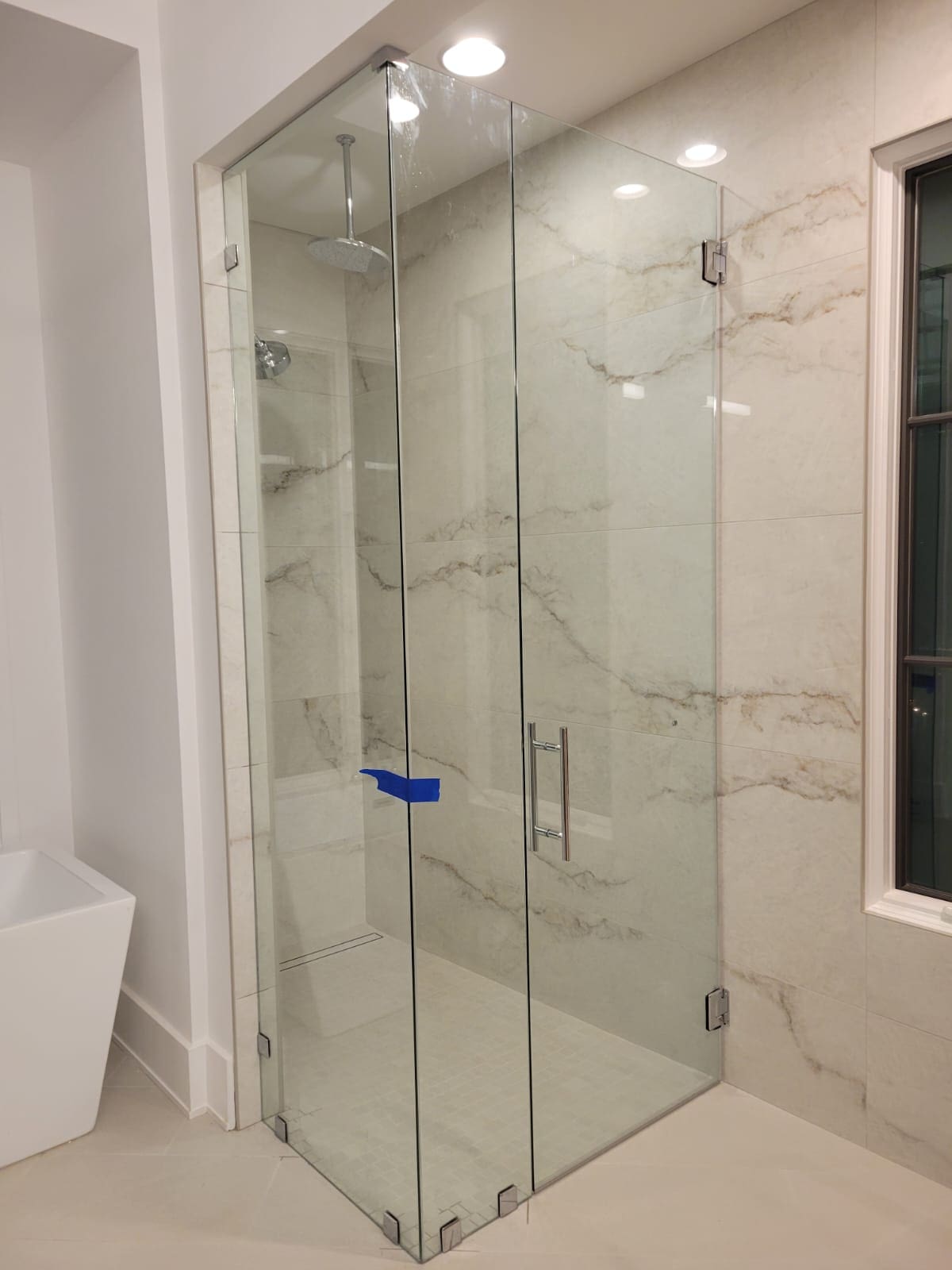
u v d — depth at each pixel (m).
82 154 2.78
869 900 2.24
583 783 2.19
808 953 2.35
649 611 2.31
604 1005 2.27
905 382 2.15
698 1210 2.08
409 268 1.84
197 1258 2.00
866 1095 2.26
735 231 2.35
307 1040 2.29
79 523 3.04
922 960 2.13
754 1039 2.50
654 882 2.37
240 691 2.42
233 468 2.38
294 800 2.25
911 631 2.21
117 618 2.83
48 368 3.16
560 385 2.09
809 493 2.26
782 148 2.24
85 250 2.81
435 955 1.94
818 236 2.19
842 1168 2.21
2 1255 2.03
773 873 2.41
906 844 2.24
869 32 2.06
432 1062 1.96
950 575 2.13
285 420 2.18
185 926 2.56
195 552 2.47
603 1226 2.04
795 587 2.30
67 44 2.36
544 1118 2.17
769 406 2.32
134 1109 2.59
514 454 2.03
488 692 2.00
